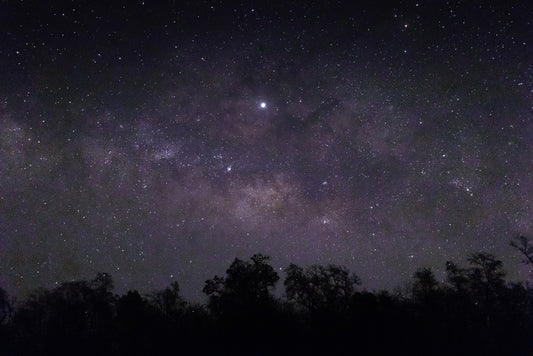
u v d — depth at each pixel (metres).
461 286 46.03
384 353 41.16
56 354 45.25
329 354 41.78
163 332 44.59
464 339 42.69
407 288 46.59
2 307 48.31
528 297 45.34
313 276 45.56
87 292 48.28
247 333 42.50
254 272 44.00
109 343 45.28
